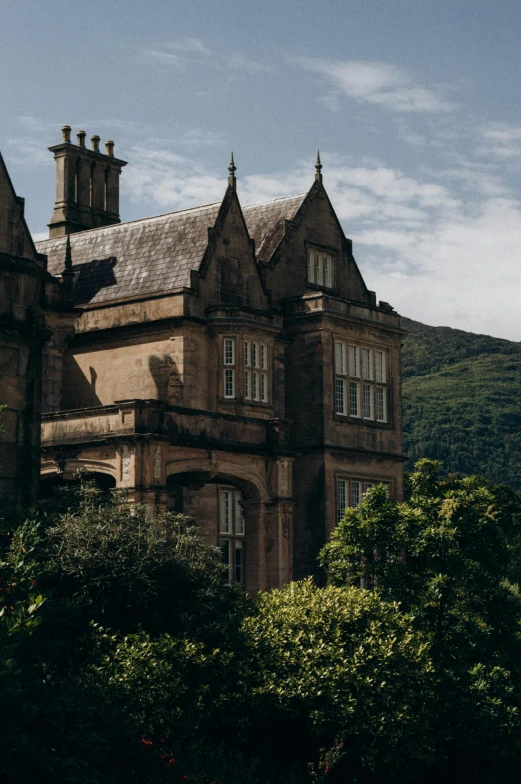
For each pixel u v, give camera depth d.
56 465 38.09
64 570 27.81
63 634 27.20
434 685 29.81
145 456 36.34
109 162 53.75
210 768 24.53
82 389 44.62
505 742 30.69
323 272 49.16
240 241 45.03
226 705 27.58
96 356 44.41
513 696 31.95
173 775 22.56
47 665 26.03
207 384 42.97
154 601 28.81
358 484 46.44
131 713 24.72
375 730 28.03
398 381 49.09
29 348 31.98
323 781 27.19
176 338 42.44
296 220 47.97
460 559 33.91
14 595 22.55
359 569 35.34
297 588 31.45
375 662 28.81
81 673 25.59
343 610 29.84
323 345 45.38
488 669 32.84
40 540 24.81
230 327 42.91
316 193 49.19
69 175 52.03
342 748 28.47
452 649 33.31
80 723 20.84
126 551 28.44
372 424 47.38
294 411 45.75
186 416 38.16
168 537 29.89
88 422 37.81
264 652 28.39
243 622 28.95
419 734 28.47
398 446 48.56
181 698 26.89
